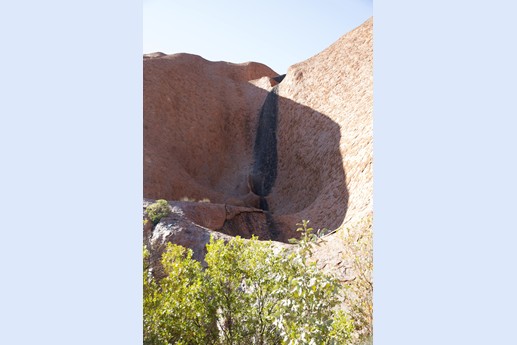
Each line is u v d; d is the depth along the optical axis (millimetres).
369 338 5766
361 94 25250
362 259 7316
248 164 33406
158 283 6047
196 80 36531
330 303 4543
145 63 33281
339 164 22594
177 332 5488
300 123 29641
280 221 21594
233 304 5539
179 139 31969
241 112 36750
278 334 5285
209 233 14266
